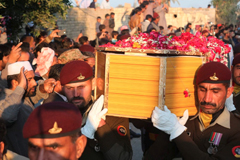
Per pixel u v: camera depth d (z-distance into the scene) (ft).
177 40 8.42
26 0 20.07
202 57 7.53
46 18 21.58
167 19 61.21
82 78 7.69
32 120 4.62
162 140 7.85
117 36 34.27
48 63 13.58
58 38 24.40
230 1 70.49
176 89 7.30
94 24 48.37
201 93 7.15
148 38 8.33
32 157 4.69
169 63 7.16
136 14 38.42
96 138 7.67
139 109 7.30
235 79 11.09
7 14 20.76
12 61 11.84
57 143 4.60
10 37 22.20
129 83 7.29
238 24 73.36
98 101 7.50
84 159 7.80
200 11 65.10
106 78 7.35
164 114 7.01
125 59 7.25
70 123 4.66
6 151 6.66
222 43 9.11
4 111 9.28
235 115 7.59
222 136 7.30
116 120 8.05
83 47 17.56
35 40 23.07
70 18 44.52
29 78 10.32
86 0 50.98
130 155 7.92
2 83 11.46
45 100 9.20
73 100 7.77
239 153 6.97
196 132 7.61
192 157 6.98
